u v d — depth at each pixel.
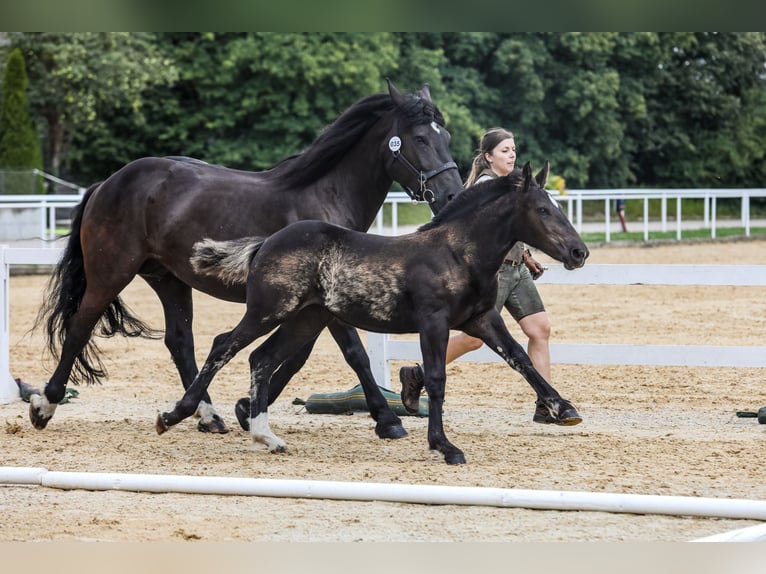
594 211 50.06
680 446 9.60
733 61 60.72
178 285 10.99
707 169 61.94
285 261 9.09
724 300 23.31
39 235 31.86
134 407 12.38
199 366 15.91
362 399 11.45
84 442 10.08
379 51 49.59
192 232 10.16
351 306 9.04
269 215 10.09
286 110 49.38
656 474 8.39
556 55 56.72
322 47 48.81
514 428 10.74
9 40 47.78
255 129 50.72
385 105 10.23
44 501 7.80
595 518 7.16
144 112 51.88
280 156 49.59
